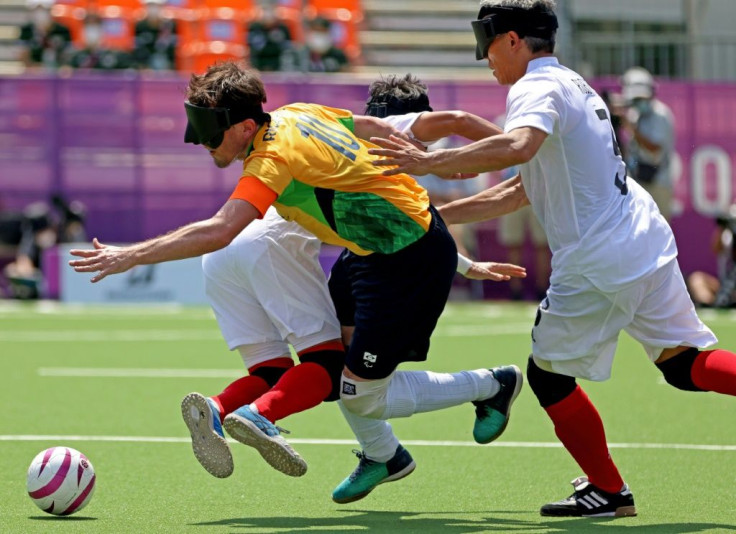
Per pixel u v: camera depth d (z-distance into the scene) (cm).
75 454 1898
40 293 6425
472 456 2523
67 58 7388
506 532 1764
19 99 6406
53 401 3300
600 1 7275
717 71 6731
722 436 2762
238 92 1784
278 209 1834
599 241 1795
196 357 4331
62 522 1839
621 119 6003
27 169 6444
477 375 2005
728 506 1984
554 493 2131
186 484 2198
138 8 7750
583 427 1898
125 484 2192
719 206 6444
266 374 2016
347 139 1834
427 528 1800
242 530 1780
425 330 1866
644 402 3319
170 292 6400
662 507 1981
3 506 1969
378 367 1844
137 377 3806
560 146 1788
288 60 7325
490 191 2066
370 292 1842
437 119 1970
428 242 1848
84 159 6462
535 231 6475
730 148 6462
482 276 2122
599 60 6688
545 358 1877
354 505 2019
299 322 1959
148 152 6488
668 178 6094
